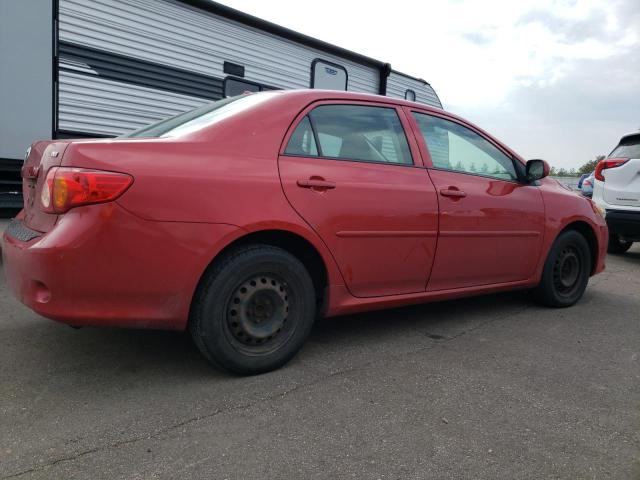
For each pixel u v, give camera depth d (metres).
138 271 2.31
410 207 3.18
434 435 2.18
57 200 2.24
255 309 2.68
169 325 2.46
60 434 2.08
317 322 3.70
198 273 2.44
